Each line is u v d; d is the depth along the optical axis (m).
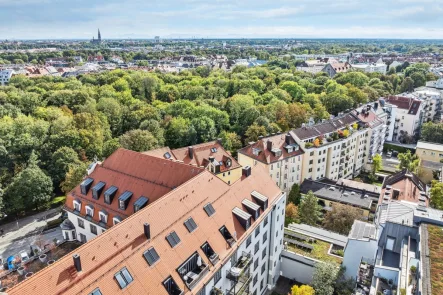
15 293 25.95
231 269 42.72
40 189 79.62
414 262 33.69
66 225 59.47
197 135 112.50
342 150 99.25
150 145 97.06
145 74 197.00
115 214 52.56
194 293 35.84
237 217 46.34
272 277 56.56
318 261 55.12
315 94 154.50
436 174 91.50
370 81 186.62
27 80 189.62
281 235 58.84
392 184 68.06
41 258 56.09
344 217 72.12
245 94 153.62
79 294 28.61
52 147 95.00
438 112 162.38
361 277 44.12
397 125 140.75
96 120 109.75
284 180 90.06
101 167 58.62
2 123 98.31
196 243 39.38
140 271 33.12
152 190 51.53
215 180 48.56
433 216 41.22
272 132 115.94
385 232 42.34
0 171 86.94
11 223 78.00
